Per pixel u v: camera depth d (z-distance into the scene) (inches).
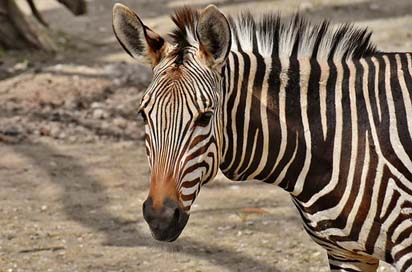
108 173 505.7
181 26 251.3
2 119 591.8
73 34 799.7
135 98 636.7
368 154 255.8
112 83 666.2
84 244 414.6
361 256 274.1
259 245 409.1
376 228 258.2
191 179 238.2
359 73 262.5
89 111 612.4
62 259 398.3
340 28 268.5
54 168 512.7
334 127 259.4
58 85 660.7
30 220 442.6
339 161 258.4
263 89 259.8
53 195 475.2
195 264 390.3
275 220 438.6
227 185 489.4
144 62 251.1
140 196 472.4
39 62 717.3
